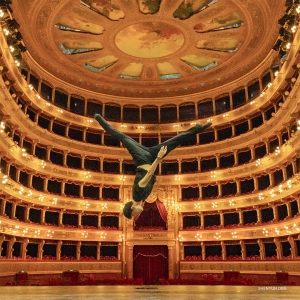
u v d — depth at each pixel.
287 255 28.25
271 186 29.78
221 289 12.39
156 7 26.28
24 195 28.28
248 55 32.16
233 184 34.03
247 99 34.19
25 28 27.66
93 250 33.84
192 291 11.62
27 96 29.02
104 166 36.56
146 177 9.55
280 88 26.78
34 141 30.94
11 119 25.89
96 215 34.69
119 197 35.38
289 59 22.89
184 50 31.88
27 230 28.52
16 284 24.95
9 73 24.22
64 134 34.91
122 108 38.47
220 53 32.22
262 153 32.09
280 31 21.83
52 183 32.88
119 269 33.22
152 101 38.44
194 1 25.58
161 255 34.03
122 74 36.31
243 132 34.34
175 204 35.03
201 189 34.91
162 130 37.28
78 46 31.25
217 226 33.38
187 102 38.12
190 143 36.97
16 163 27.52
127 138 10.73
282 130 28.52
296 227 25.53
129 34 29.55
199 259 33.06
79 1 25.66
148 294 10.48
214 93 36.78
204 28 28.73
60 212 32.56
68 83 35.59
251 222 32.09
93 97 37.38
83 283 26.78
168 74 36.44
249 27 28.25
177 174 35.41
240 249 32.25
